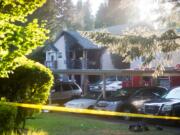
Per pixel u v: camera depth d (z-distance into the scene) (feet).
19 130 37.58
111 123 58.90
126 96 68.28
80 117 68.33
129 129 51.34
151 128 53.26
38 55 142.41
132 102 66.44
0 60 21.59
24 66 37.42
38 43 21.65
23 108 36.73
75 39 152.66
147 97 67.51
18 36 21.13
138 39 56.54
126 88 71.20
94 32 59.11
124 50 57.36
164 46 56.29
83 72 92.68
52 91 89.20
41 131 43.16
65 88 92.22
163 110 57.21
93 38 59.16
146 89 69.00
